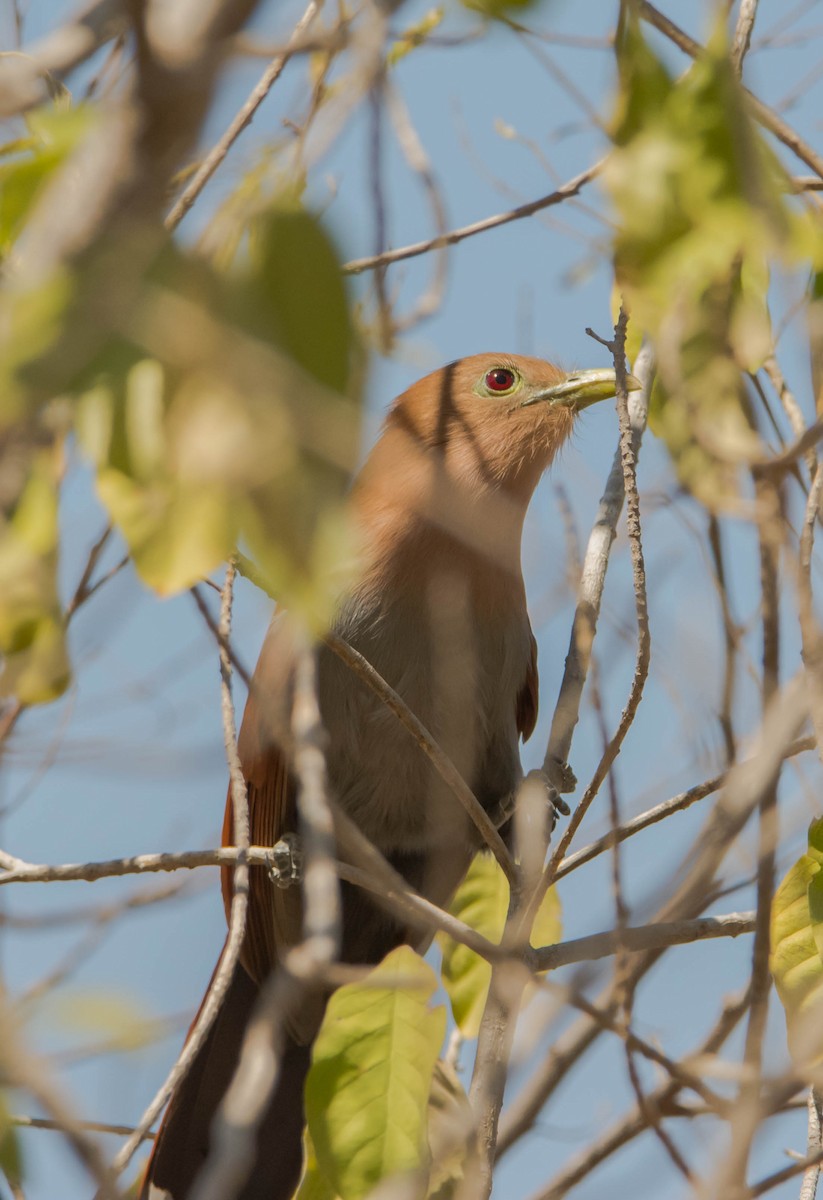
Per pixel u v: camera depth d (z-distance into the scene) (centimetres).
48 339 309
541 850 726
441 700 895
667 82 495
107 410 319
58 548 450
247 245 342
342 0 562
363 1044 625
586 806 632
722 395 575
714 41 489
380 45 367
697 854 560
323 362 322
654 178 484
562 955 674
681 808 672
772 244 480
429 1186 673
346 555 314
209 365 311
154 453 318
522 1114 652
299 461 311
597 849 685
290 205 334
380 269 523
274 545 310
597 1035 659
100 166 310
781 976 616
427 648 898
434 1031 629
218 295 315
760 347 585
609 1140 638
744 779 543
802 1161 535
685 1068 535
